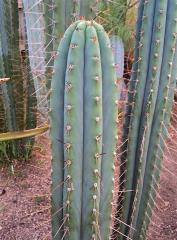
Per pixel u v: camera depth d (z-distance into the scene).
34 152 2.93
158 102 1.68
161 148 1.77
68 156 1.35
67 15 1.68
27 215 2.43
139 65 1.65
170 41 1.62
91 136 1.34
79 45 1.29
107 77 1.35
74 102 1.31
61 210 1.47
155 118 1.70
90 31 1.30
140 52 1.63
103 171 1.44
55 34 1.71
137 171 1.75
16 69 2.67
